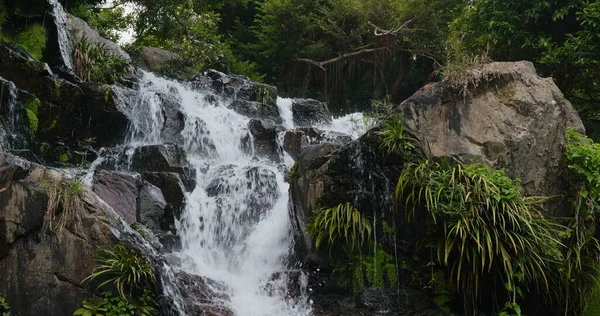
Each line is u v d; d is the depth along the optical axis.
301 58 24.58
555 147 7.54
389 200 7.04
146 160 8.59
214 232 8.22
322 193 7.06
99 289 5.57
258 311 6.64
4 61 8.73
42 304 5.55
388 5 23.84
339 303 6.93
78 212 5.71
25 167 5.88
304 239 7.29
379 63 24.80
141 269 5.66
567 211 7.50
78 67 10.78
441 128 7.23
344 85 24.95
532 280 6.92
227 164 9.46
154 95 10.33
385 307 6.80
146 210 7.34
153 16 17.69
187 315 6.07
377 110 8.15
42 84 8.90
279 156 11.33
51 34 10.34
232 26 26.33
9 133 7.79
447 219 6.64
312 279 7.08
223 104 12.82
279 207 8.19
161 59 16.25
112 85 9.96
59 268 5.61
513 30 10.60
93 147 9.36
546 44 10.14
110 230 5.77
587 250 7.23
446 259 6.41
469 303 6.89
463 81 7.37
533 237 6.59
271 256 7.71
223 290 6.87
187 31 17.95
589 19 9.77
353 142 7.21
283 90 24.75
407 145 6.98
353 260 7.07
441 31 22.77
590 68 10.27
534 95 7.59
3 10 9.77
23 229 5.64
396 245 7.09
